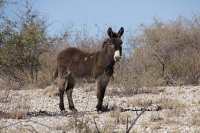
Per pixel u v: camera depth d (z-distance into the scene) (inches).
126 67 2091.5
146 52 2209.6
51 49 2336.4
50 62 2229.3
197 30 2288.4
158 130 1080.2
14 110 1360.7
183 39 2257.6
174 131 1058.7
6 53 1295.5
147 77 1957.4
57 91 1800.0
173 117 1221.1
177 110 1296.8
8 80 1973.4
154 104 1462.8
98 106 1371.8
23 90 1950.1
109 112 1339.8
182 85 2031.3
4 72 1389.0
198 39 2258.9
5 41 1288.1
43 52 2194.9
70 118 1243.2
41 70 2197.3
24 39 1326.3
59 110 1456.7
